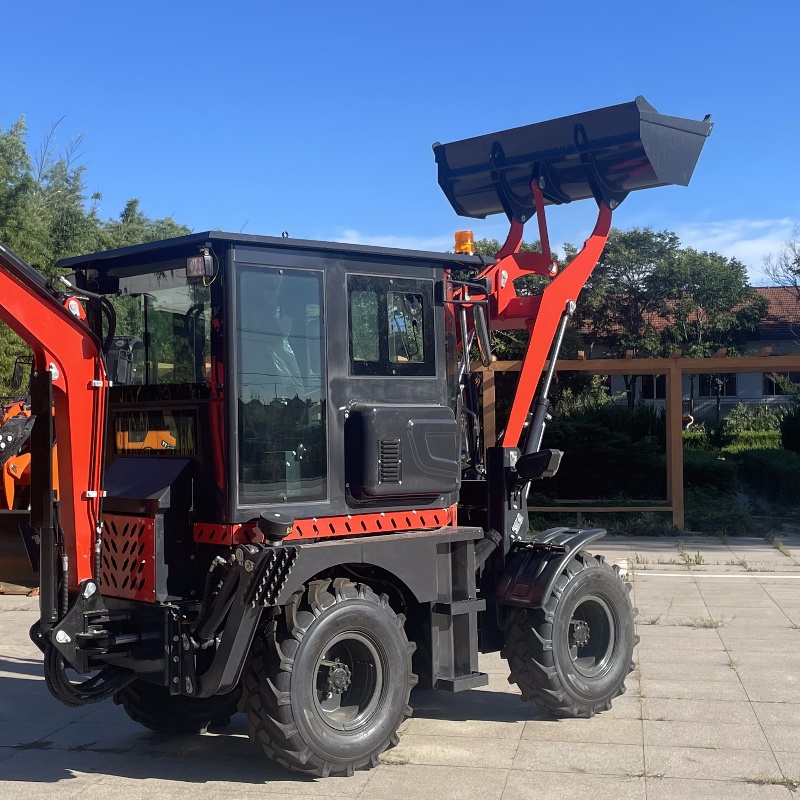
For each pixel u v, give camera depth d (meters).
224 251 5.12
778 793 4.86
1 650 8.37
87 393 5.11
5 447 5.30
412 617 5.90
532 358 6.77
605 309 36.62
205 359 5.25
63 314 5.03
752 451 21.45
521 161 7.45
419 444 5.66
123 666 5.29
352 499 5.48
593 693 6.22
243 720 6.51
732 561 12.84
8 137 25.02
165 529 5.15
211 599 5.02
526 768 5.29
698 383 36.41
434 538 5.72
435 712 6.45
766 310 37.91
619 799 4.80
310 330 5.38
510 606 6.30
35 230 19.83
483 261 6.20
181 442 5.35
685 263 36.09
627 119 6.95
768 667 7.36
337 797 4.91
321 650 5.16
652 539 15.20
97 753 5.74
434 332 5.91
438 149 7.90
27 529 5.46
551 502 16.92
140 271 5.63
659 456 18.12
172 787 5.11
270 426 5.22
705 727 5.95
